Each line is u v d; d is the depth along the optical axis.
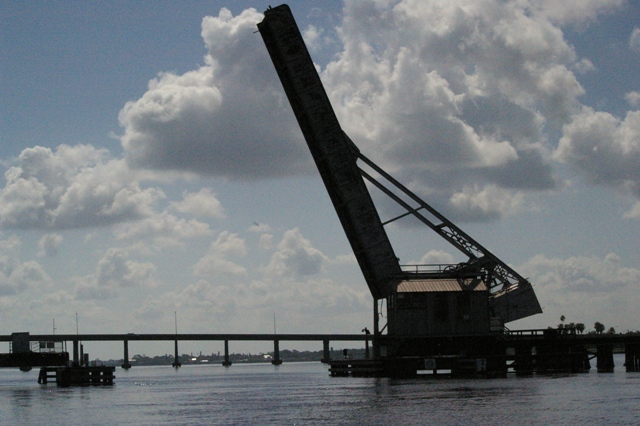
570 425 44.50
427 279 87.50
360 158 87.00
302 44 80.50
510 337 88.94
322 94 82.06
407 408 53.12
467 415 48.94
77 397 74.62
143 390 85.81
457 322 86.00
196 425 49.31
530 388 65.19
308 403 59.56
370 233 86.31
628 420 45.88
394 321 86.31
